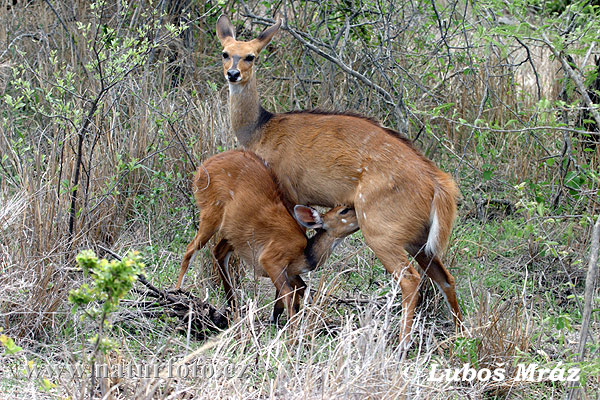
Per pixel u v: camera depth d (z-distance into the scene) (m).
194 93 13.11
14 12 15.17
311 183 9.75
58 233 9.50
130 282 6.14
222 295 10.23
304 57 14.46
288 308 9.21
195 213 11.49
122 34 14.19
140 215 11.51
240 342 8.07
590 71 10.49
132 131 12.01
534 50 16.94
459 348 8.48
